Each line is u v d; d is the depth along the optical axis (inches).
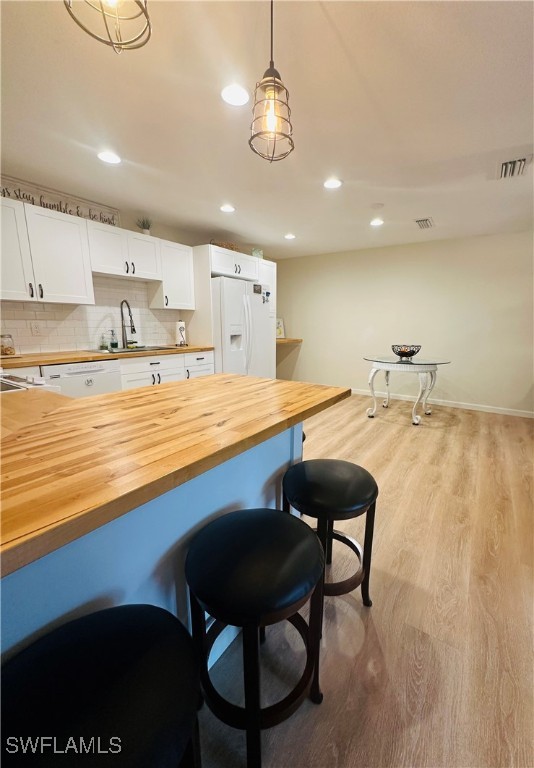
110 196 113.1
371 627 52.0
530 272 154.6
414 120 69.4
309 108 65.5
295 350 230.1
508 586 59.7
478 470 105.0
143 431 35.2
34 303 111.4
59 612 26.6
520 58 52.7
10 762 16.9
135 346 137.9
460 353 175.5
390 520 79.5
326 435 136.4
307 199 114.2
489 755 36.5
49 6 44.8
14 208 94.2
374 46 50.7
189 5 44.0
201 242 165.8
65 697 20.1
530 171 92.1
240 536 35.2
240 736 38.8
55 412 42.5
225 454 30.9
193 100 63.4
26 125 71.6
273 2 43.6
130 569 32.0
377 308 195.8
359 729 38.9
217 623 41.5
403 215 130.6
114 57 52.7
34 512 20.2
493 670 45.3
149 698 20.4
